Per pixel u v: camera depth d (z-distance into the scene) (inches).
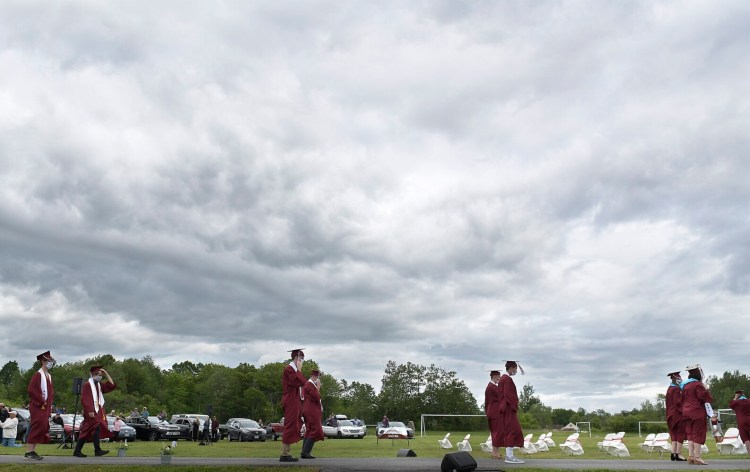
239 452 983.0
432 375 4315.9
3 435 1101.1
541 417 3609.7
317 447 1208.8
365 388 4355.3
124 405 3941.9
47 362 690.2
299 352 667.4
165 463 605.6
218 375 4062.5
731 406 801.6
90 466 583.2
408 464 593.3
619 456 879.7
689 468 569.0
